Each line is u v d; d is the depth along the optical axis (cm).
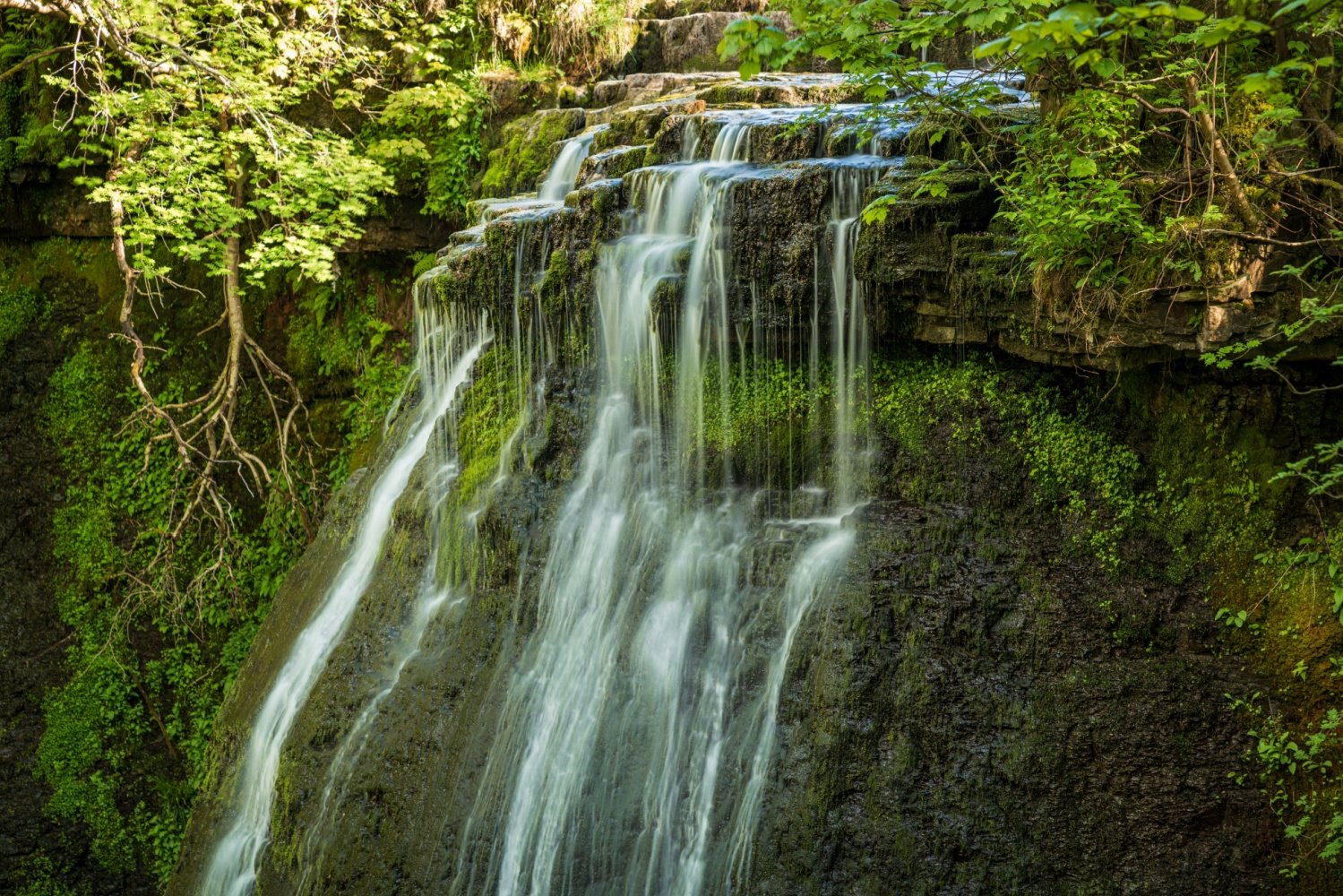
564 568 790
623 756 698
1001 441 677
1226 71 536
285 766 834
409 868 733
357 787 785
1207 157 543
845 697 631
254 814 866
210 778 932
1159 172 568
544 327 860
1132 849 577
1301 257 554
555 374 855
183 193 1110
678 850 657
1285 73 549
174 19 1139
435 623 840
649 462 787
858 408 717
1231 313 557
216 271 1148
